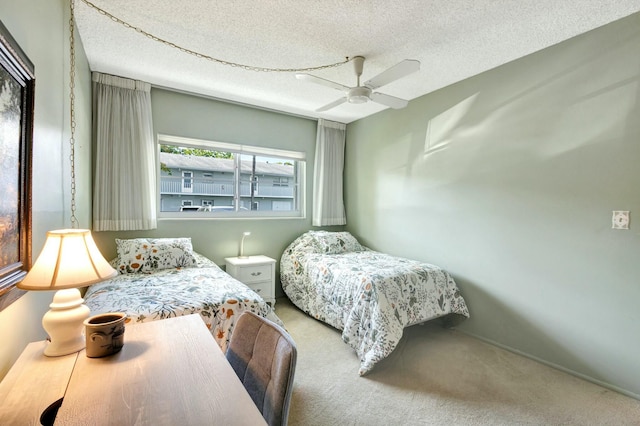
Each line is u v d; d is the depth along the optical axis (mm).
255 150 3938
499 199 2756
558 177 2383
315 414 1824
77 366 1003
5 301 996
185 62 2746
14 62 999
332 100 3641
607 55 2135
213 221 3658
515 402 1962
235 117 3777
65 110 1800
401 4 1944
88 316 1200
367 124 4176
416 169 3518
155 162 3336
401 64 2039
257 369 1071
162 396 842
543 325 2469
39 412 814
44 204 1391
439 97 3260
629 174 2049
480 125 2895
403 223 3672
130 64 2785
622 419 1815
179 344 1165
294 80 3104
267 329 1127
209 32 2281
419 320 2602
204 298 2045
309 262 3420
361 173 4273
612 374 2119
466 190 3020
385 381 2180
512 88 2656
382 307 2412
